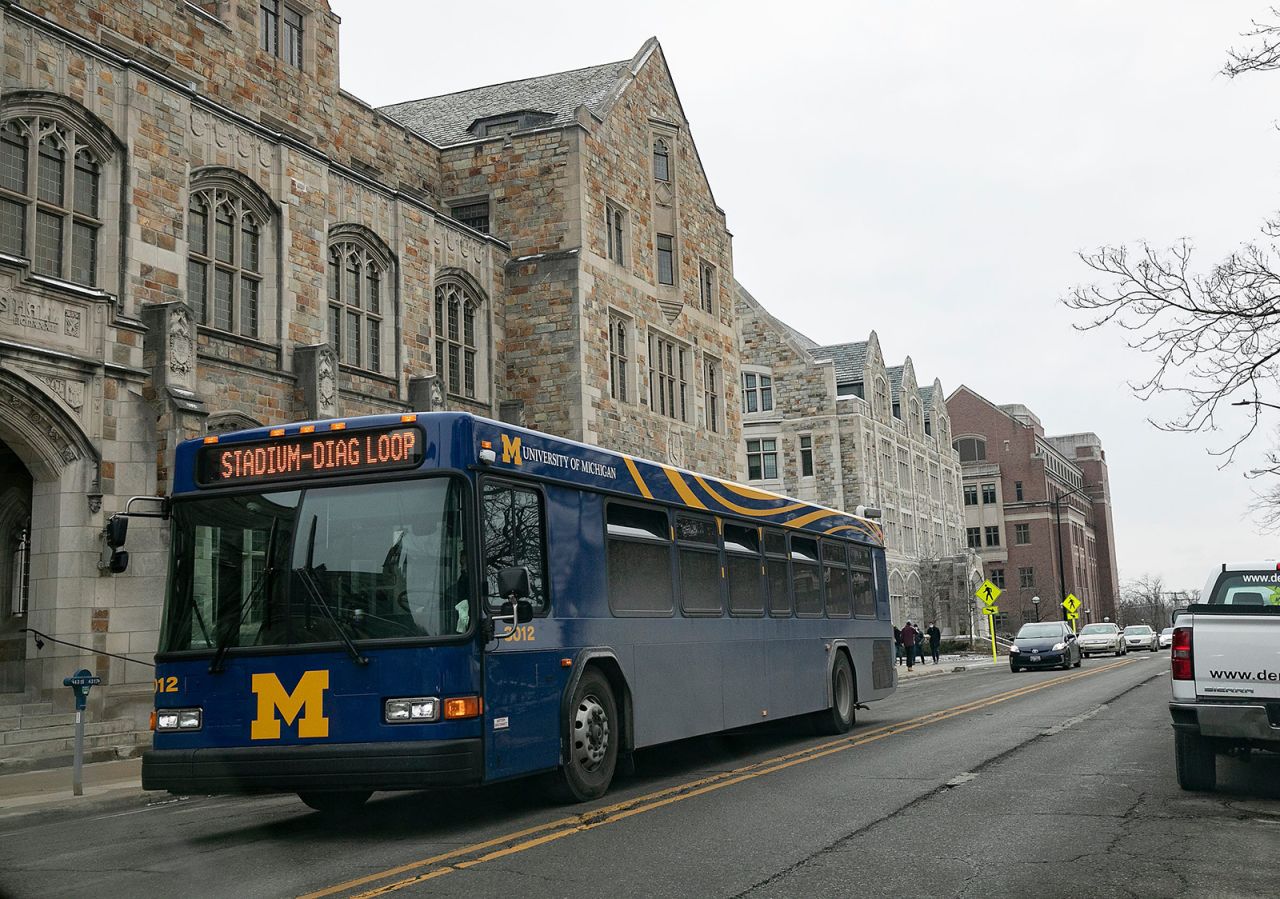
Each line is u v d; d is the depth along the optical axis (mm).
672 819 9688
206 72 25359
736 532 15016
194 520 10109
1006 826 9148
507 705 9711
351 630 9406
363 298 26062
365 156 30906
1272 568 12117
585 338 32188
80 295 18594
